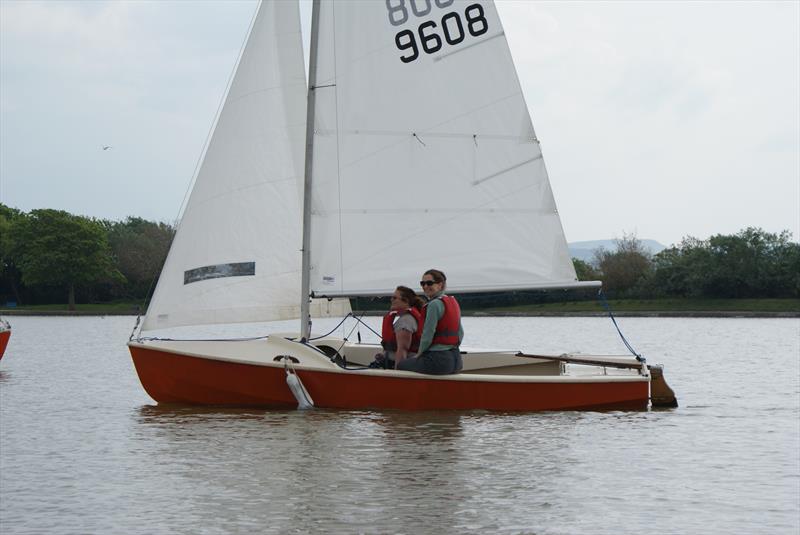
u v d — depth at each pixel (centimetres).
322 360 1322
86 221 10406
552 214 1441
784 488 884
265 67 1446
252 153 1430
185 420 1249
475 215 1423
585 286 1424
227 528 740
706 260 9162
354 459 990
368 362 1463
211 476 913
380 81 1399
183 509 794
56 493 852
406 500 822
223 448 1052
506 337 4425
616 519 773
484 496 840
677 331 5209
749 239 9212
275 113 1441
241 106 1439
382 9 1401
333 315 1441
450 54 1423
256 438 1112
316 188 1376
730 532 742
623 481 907
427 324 1287
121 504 812
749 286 9044
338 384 1309
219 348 1355
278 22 1452
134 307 10175
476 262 1422
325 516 772
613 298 9506
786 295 9038
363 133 1392
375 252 1391
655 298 9325
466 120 1425
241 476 913
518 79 1442
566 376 1338
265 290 1413
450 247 1416
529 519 769
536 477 916
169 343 1380
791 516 788
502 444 1080
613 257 9669
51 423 1263
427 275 1306
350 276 1384
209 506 802
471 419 1251
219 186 1424
